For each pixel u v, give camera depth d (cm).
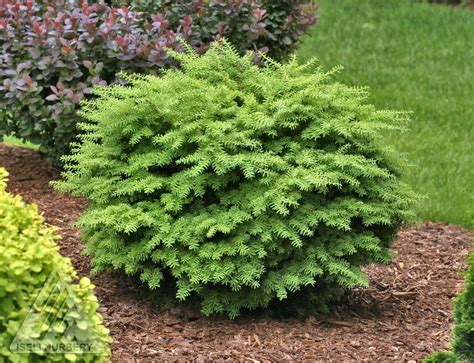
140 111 530
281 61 812
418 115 994
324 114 532
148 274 519
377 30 1284
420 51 1208
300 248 512
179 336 492
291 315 540
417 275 629
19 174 724
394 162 553
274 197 499
